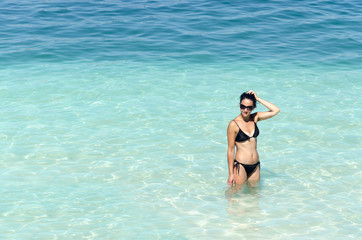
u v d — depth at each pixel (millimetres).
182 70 14008
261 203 7355
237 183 7750
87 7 21703
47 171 8391
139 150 9219
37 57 15164
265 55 15484
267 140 9672
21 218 6926
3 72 13727
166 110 11180
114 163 8711
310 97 11961
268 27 18594
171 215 7027
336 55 15531
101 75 13539
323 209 7148
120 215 7031
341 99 11820
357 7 21516
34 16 20141
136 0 23047
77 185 7930
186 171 8430
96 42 16812
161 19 19656
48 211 7125
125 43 16750
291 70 14039
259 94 12117
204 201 7434
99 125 10352
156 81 13070
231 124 7547
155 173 8359
